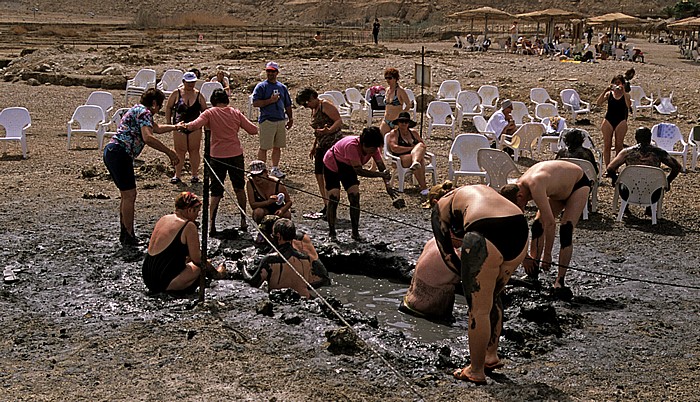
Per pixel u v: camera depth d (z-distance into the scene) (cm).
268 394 573
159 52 3697
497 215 588
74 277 833
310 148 1617
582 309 793
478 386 606
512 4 10425
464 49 4525
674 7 8788
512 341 702
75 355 636
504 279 609
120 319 718
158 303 762
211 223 993
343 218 1105
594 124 2009
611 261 944
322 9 10550
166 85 2234
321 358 639
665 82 2662
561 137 1236
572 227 823
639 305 805
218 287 809
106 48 3931
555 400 586
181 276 792
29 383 583
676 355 679
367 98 1988
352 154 976
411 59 3362
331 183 995
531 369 644
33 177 1295
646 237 1044
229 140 1011
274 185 996
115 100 2298
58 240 958
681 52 4531
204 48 4138
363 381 601
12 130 1497
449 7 10100
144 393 570
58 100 2275
